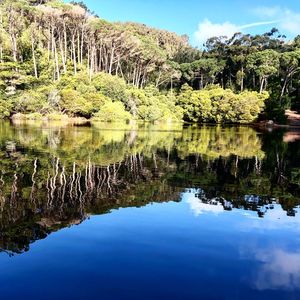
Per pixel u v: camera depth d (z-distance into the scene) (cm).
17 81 6600
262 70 8950
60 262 774
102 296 644
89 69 7994
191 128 5991
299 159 2528
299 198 1411
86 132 4125
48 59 7931
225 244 905
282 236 978
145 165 2066
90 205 1219
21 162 2000
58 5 7962
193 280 711
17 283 686
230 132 5281
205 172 1911
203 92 8381
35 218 1065
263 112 7806
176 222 1065
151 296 649
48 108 6047
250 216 1152
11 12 7819
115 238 917
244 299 652
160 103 7794
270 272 758
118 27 8469
